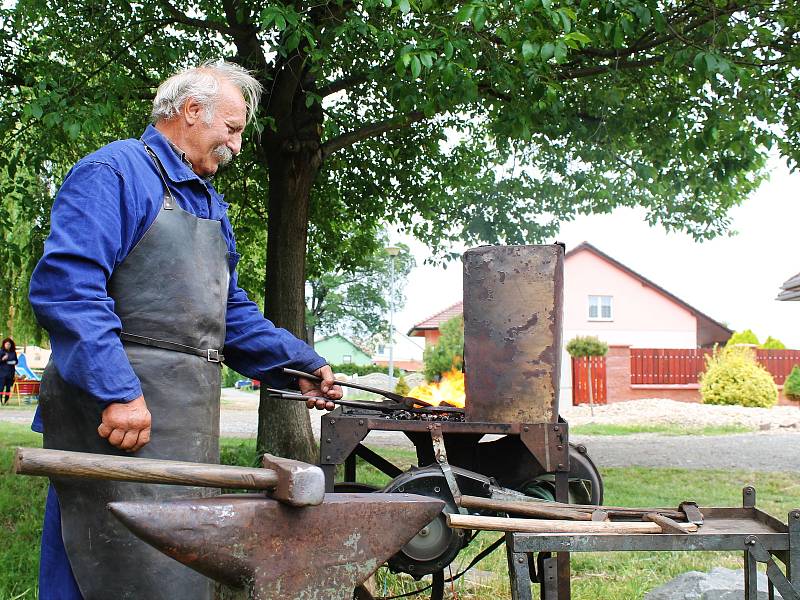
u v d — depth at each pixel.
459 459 3.63
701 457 10.23
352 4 6.44
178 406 2.13
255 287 11.96
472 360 3.28
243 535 1.54
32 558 4.22
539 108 6.60
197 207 2.29
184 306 2.17
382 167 10.16
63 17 7.55
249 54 7.36
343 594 1.65
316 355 2.67
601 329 31.47
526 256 3.23
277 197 8.04
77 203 2.02
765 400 19.06
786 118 7.98
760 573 3.89
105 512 2.02
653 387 23.67
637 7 5.89
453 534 3.04
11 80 7.38
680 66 6.93
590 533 2.33
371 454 4.06
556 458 3.14
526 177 10.38
